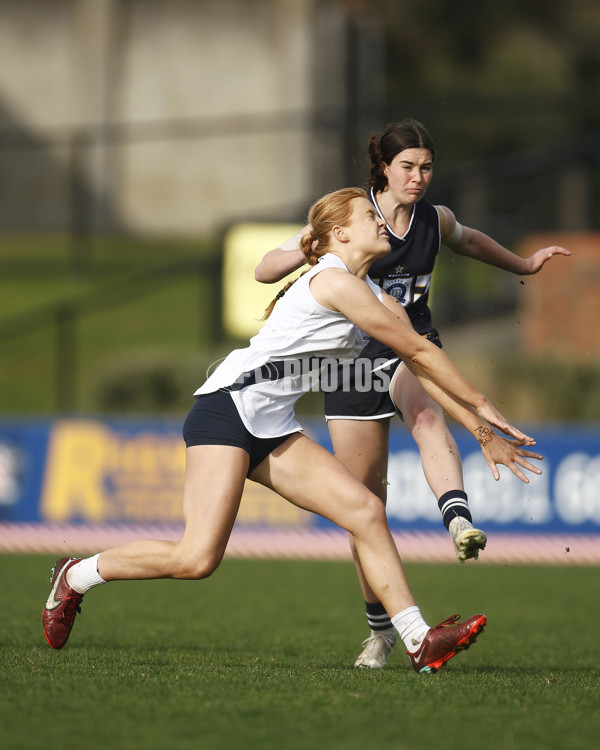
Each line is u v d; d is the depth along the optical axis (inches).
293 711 479.2
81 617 946.1
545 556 1478.8
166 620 944.3
